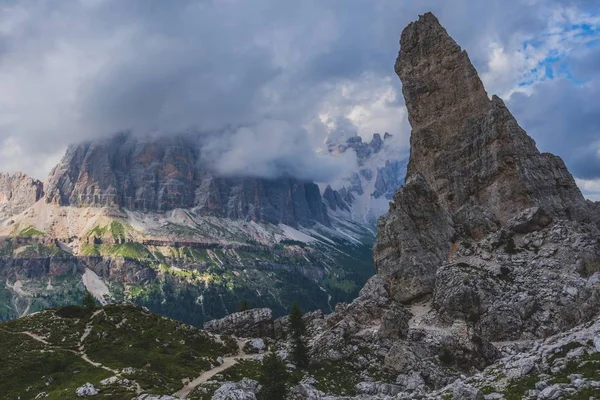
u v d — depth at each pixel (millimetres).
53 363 117062
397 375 120562
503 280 144375
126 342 135750
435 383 109688
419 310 156375
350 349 135500
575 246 148875
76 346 131375
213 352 144875
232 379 118562
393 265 172500
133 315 158125
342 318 160625
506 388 69125
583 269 141625
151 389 100750
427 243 176125
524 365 73938
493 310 133500
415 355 123062
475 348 118312
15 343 128500
